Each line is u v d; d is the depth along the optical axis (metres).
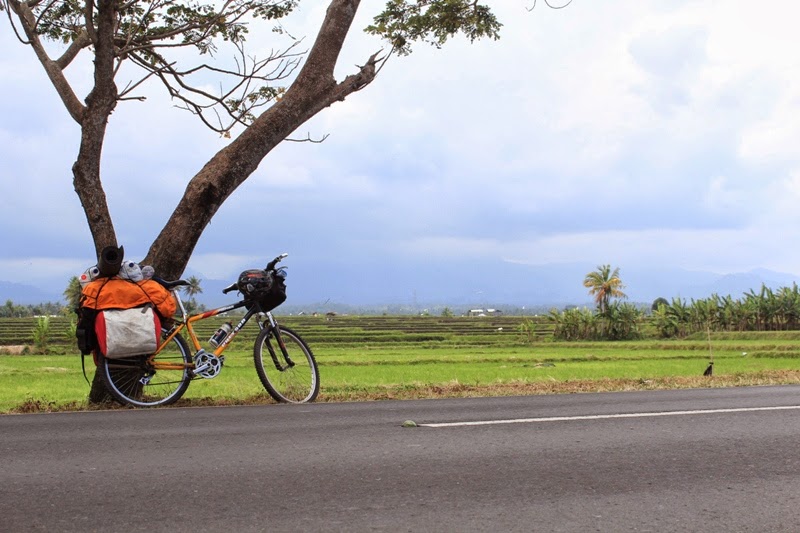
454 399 7.36
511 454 4.26
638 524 3.00
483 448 4.42
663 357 44.78
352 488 3.46
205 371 6.88
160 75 10.53
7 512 3.02
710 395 7.67
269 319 7.16
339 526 2.90
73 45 9.95
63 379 23.58
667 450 4.43
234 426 5.21
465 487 3.51
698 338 77.56
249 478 3.63
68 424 5.28
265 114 8.68
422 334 88.62
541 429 5.12
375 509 3.13
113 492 3.34
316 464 3.95
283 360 7.18
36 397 13.48
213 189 8.28
